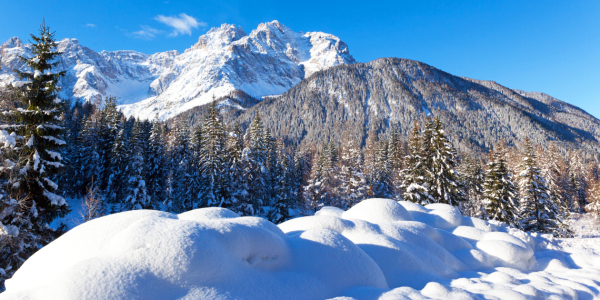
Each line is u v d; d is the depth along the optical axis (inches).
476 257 330.6
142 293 147.0
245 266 191.8
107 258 163.5
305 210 1717.5
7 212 433.4
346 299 181.5
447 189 1024.9
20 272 203.6
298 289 187.0
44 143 490.3
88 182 1533.0
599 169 2637.8
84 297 138.9
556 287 236.1
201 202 1288.1
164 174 1723.7
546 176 1533.0
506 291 208.2
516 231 465.1
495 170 1031.6
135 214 246.5
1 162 447.2
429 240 323.9
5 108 479.2
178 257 161.2
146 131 1841.8
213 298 152.5
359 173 1663.4
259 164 1419.8
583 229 1371.8
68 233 221.8
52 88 487.5
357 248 246.5
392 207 402.9
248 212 1254.3
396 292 196.5
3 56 490.3
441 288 202.8
